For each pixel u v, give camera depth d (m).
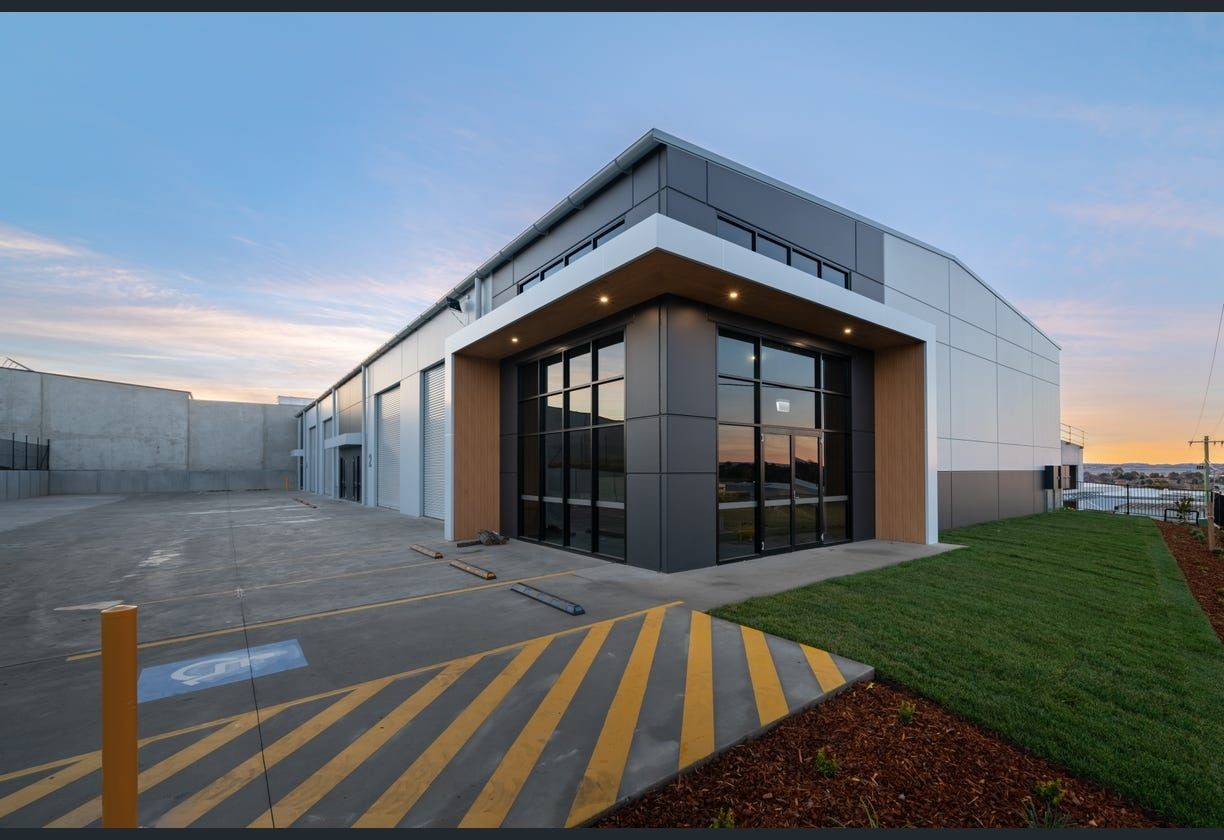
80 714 3.63
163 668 4.38
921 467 11.18
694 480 8.31
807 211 10.58
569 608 5.89
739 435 9.29
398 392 20.00
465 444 12.04
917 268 13.48
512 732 3.24
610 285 7.77
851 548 10.38
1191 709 3.59
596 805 2.51
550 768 2.84
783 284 8.09
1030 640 4.92
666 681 3.98
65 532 13.86
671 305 8.15
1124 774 2.79
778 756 3.00
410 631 5.30
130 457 37.22
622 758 2.92
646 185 8.57
